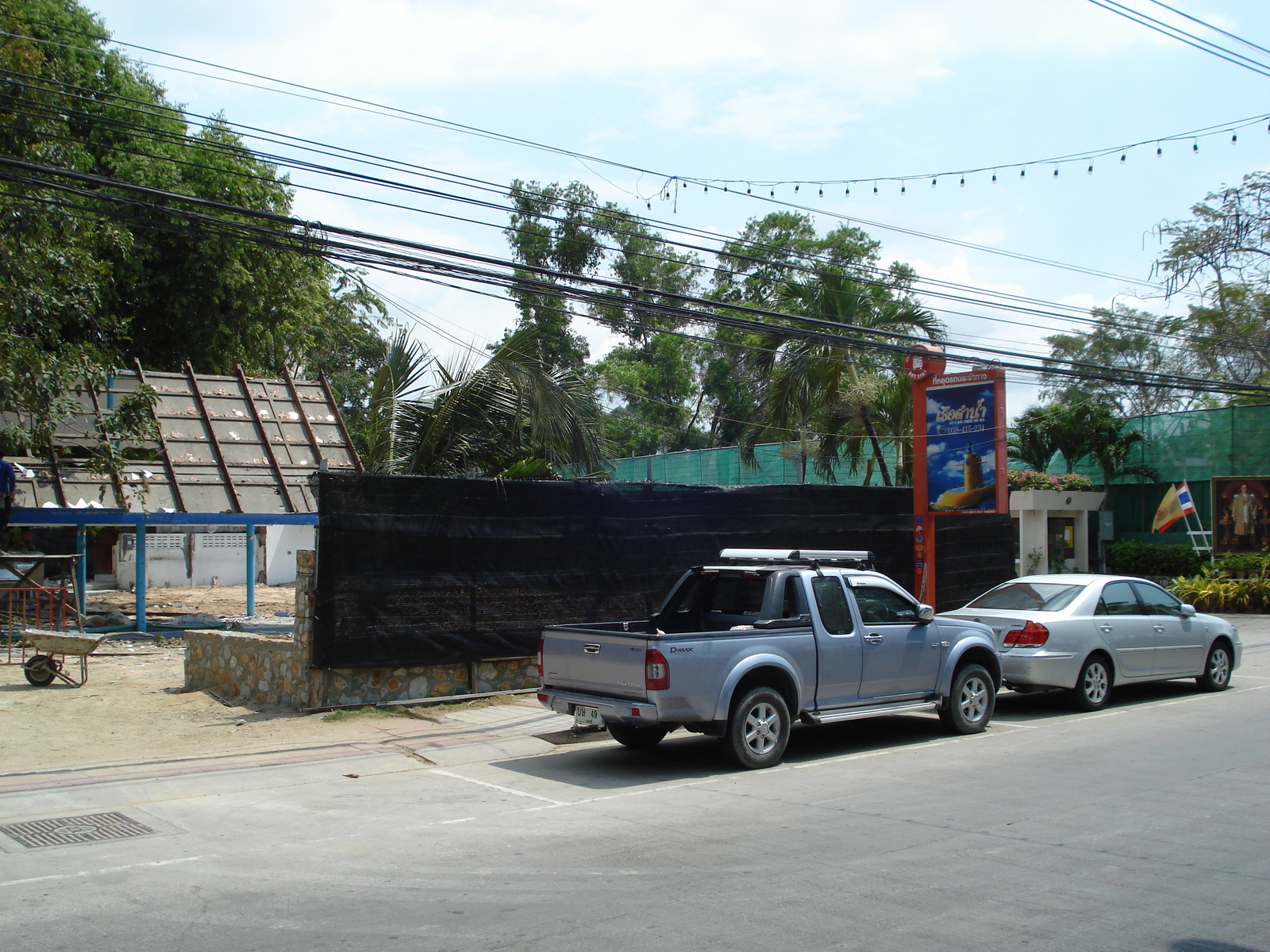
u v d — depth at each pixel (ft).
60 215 55.01
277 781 28.89
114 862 21.33
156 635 62.95
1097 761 30.96
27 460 59.41
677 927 17.22
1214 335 114.42
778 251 80.69
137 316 88.58
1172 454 111.34
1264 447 103.91
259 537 116.88
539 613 42.09
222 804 26.23
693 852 21.74
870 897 18.69
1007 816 24.56
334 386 123.75
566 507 43.11
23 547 76.23
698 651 28.96
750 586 33.37
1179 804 25.58
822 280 77.46
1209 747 33.01
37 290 55.42
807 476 113.50
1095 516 114.21
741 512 49.37
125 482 59.93
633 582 44.91
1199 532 108.17
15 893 19.26
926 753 32.58
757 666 30.09
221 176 85.35
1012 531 67.46
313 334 113.29
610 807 25.89
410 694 39.60
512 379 53.67
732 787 27.99
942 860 20.98
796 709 31.12
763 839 22.72
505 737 34.88
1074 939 16.58
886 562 56.59
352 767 30.60
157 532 109.91
